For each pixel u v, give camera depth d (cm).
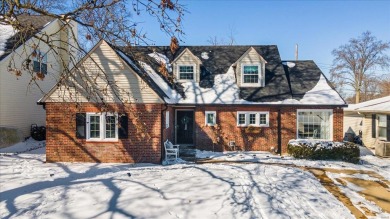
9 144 1731
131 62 1541
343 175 1229
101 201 868
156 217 763
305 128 1780
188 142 1941
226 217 762
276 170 1249
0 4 635
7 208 819
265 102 1733
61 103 1399
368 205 878
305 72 1995
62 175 1156
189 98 1767
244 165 1345
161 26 589
